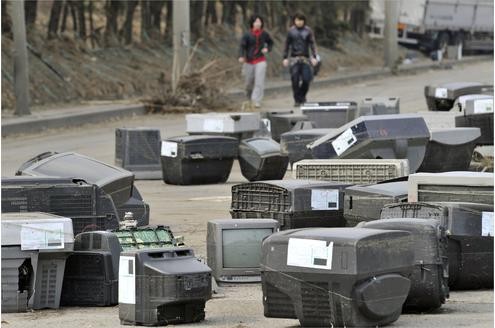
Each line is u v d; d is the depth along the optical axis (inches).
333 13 3703.3
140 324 629.9
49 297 700.0
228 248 759.1
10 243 686.5
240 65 2878.9
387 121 1018.7
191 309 634.8
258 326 617.9
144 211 916.6
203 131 1354.6
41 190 775.1
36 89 2244.1
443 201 761.0
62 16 2642.7
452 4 3991.1
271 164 1249.4
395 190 780.6
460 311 655.8
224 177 1294.3
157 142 1320.1
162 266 628.1
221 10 3420.3
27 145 1724.9
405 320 619.5
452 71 3356.3
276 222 767.7
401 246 587.2
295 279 581.3
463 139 1106.1
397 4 3297.2
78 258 711.1
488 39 4146.2
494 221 719.1
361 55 3811.5
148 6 2888.8
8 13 2353.6
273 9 3476.9
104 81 2447.1
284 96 2583.7
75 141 1769.2
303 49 2181.3
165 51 2849.4
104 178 892.6
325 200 809.5
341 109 1454.2
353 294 567.8
